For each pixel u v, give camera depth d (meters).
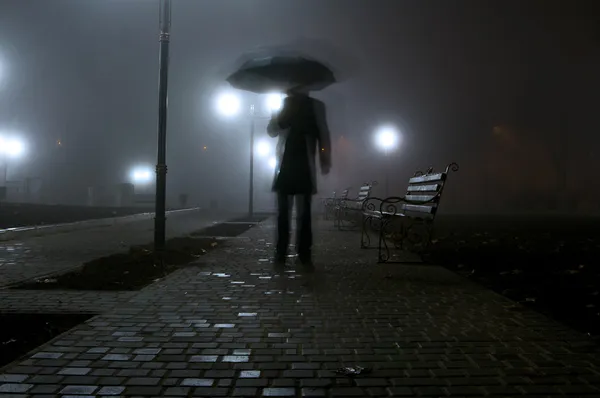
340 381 3.17
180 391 3.00
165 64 9.66
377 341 4.02
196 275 7.14
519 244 11.53
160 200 9.62
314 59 8.27
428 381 3.17
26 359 3.54
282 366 3.44
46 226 14.38
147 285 6.43
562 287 6.37
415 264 8.28
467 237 13.35
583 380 3.18
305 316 4.82
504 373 3.31
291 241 12.12
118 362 3.49
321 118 8.34
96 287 6.29
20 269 7.79
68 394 2.94
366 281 6.71
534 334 4.22
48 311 4.98
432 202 8.18
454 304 5.35
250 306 5.22
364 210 10.91
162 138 9.67
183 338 4.07
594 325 4.59
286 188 8.14
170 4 9.60
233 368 3.39
